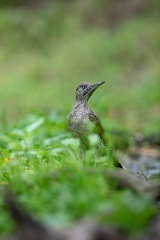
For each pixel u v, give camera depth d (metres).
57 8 35.25
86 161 7.98
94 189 6.14
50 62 30.31
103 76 28.41
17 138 10.80
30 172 7.34
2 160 8.21
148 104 24.08
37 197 6.04
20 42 33.22
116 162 9.27
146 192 6.21
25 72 29.58
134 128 19.89
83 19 34.38
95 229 4.88
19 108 18.55
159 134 17.81
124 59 29.73
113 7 34.62
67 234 4.84
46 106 24.22
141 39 30.56
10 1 37.59
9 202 5.24
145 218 5.05
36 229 4.90
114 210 5.16
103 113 15.77
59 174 6.62
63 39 32.88
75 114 9.65
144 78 27.42
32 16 34.66
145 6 34.19
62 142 8.77
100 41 30.94
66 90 27.16
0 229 5.46
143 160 13.99
